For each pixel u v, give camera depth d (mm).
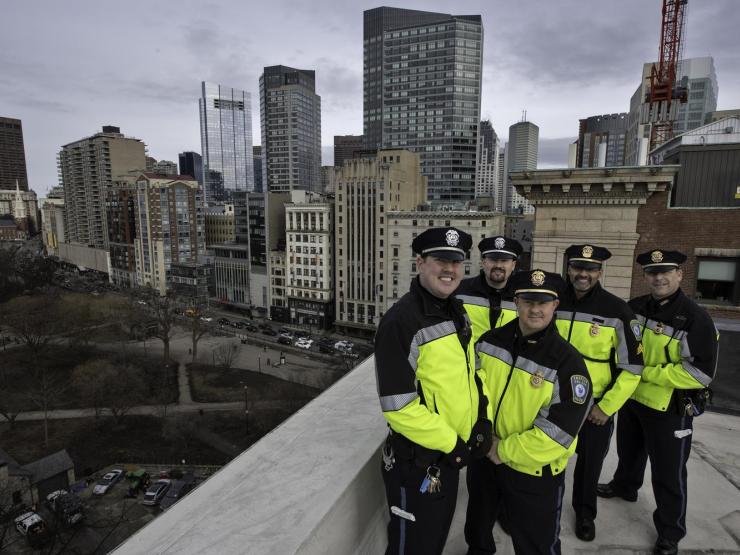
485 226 61062
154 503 29469
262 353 63000
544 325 2408
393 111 128625
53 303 64188
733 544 3035
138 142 136500
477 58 120812
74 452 36656
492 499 2689
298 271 77125
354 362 54781
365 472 2344
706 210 8359
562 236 9383
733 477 3758
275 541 1761
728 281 8398
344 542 2146
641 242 8852
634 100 98062
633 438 3402
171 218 100188
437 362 2127
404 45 123625
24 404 44969
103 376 43625
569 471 3846
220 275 90188
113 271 120500
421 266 2191
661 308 3262
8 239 194500
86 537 26031
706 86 92312
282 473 2268
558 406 2371
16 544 24266
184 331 72625
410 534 2201
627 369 3066
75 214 148000
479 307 3656
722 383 4836
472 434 2270
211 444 37812
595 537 3121
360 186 68750
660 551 2945
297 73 183000
